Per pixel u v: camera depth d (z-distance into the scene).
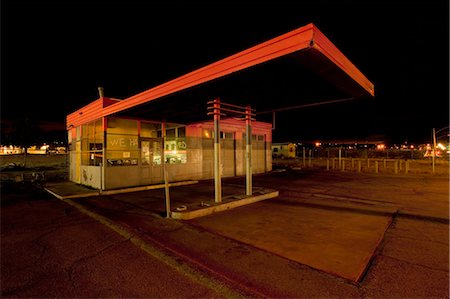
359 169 20.12
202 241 4.80
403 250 4.32
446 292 3.02
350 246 4.52
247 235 5.14
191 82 6.32
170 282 3.36
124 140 12.07
